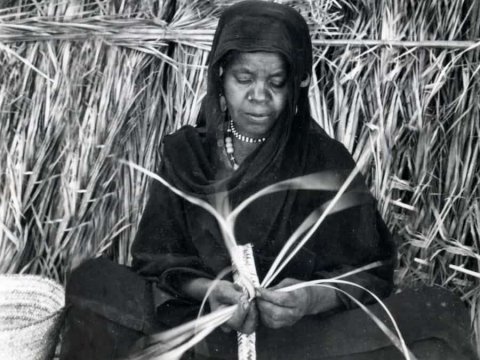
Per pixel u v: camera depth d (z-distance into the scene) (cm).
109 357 232
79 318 236
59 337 262
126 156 293
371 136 285
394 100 284
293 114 237
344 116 288
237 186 240
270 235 242
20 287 274
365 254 246
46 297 272
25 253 295
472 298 277
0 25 295
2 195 294
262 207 240
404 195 285
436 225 279
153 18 298
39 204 294
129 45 294
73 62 295
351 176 237
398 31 288
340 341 227
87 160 292
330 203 236
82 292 236
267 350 227
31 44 296
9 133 295
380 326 219
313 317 229
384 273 246
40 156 293
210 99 243
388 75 285
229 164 247
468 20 283
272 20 229
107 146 291
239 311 212
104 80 293
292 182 242
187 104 293
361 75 290
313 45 291
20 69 296
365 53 288
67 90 294
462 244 278
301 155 245
